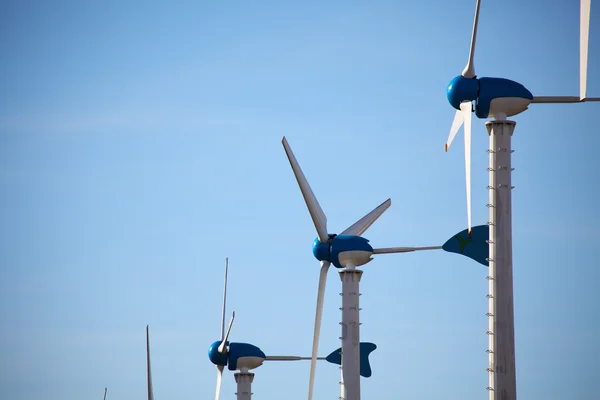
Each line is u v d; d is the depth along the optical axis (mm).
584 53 100812
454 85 132500
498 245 128500
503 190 129500
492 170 130250
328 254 147750
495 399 125562
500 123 130375
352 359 146625
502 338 126500
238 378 197000
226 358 197875
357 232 152125
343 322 147625
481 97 131500
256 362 197250
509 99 130500
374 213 153750
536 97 132250
